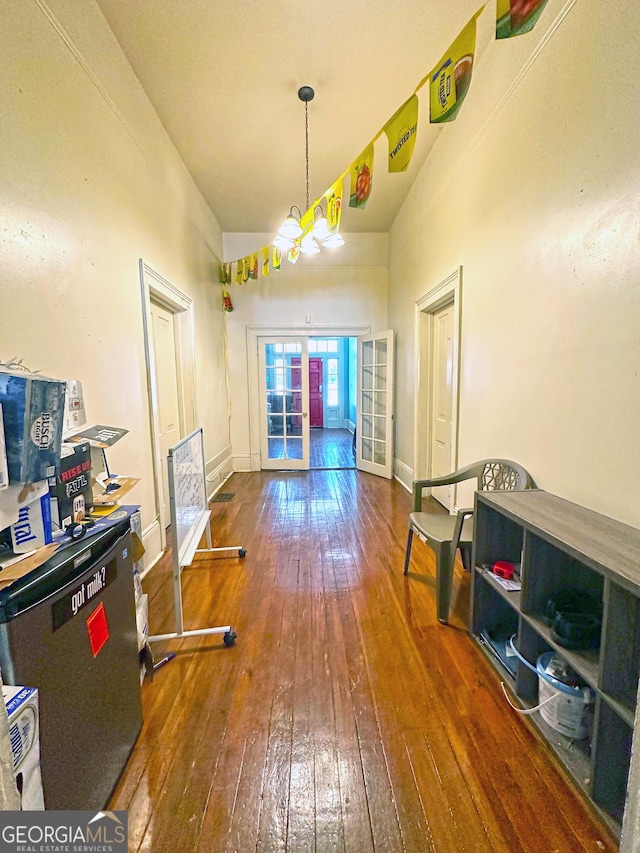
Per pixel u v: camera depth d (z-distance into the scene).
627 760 1.06
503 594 1.56
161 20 2.04
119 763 1.18
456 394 2.84
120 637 1.21
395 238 4.73
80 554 1.00
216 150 3.24
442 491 3.73
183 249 3.41
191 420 3.68
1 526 0.91
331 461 6.08
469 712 1.43
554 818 1.07
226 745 1.30
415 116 1.65
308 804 1.11
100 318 1.97
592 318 1.49
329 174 3.64
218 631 1.82
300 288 5.23
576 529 1.30
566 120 1.59
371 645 1.81
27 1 1.43
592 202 1.46
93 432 1.57
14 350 1.36
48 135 1.55
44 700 0.86
